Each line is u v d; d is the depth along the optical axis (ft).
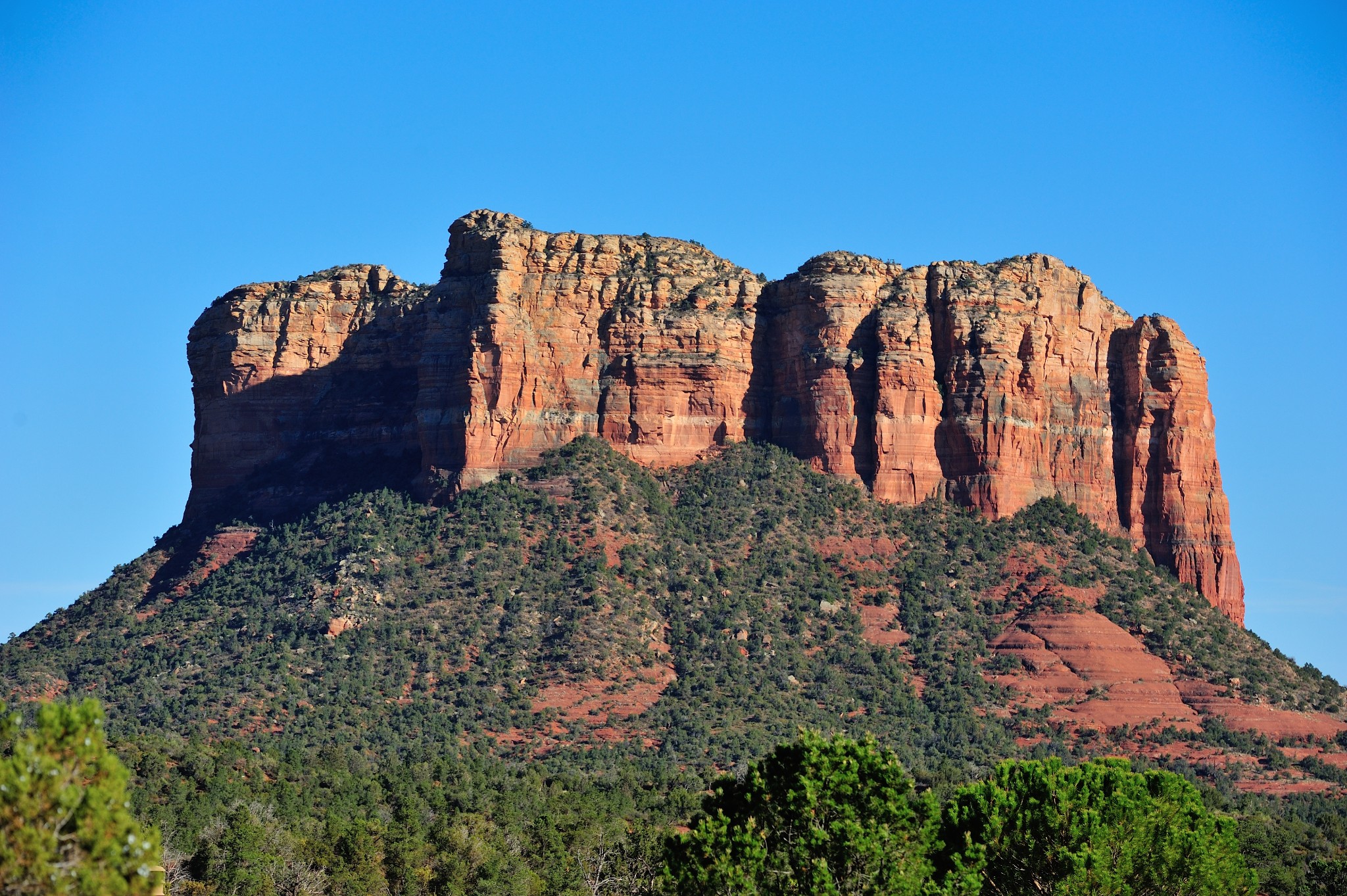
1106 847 273.95
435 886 367.66
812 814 260.01
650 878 367.66
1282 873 375.86
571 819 410.11
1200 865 281.33
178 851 360.28
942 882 265.75
